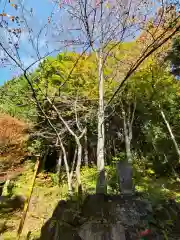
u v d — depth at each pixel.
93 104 8.23
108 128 10.82
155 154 11.54
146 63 9.15
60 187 9.39
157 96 10.37
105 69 7.11
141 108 10.95
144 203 3.48
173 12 3.50
